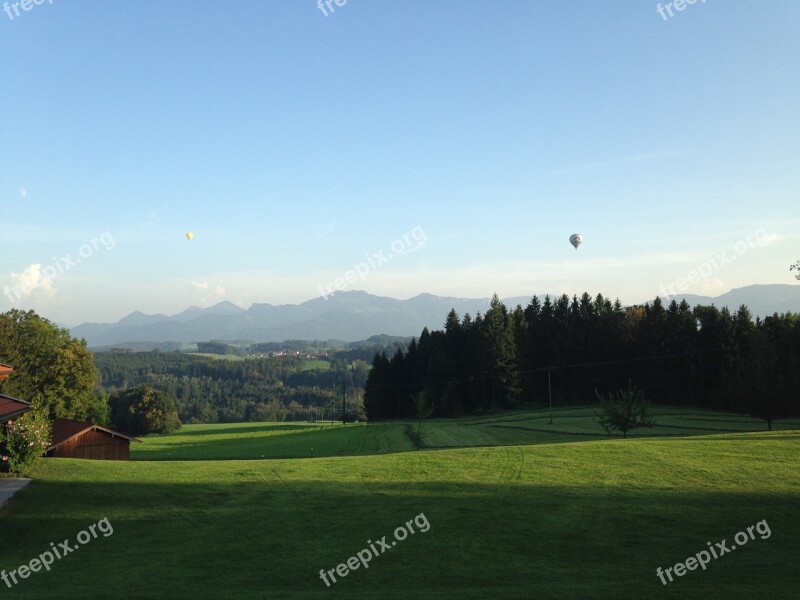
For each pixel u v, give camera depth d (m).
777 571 13.87
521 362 109.12
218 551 16.50
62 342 65.75
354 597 12.48
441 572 14.70
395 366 123.00
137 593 13.17
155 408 117.06
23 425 25.17
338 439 74.12
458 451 33.22
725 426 61.31
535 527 18.20
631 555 15.73
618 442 35.34
